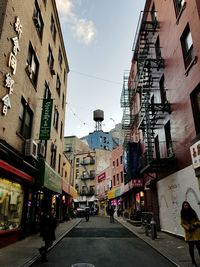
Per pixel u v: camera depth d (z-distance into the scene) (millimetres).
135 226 20469
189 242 7121
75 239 13156
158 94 17438
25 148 12570
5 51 10234
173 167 14070
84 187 61281
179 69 13453
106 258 8336
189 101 12016
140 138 25172
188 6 12359
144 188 22891
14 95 11328
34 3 15062
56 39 22281
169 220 14625
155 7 18609
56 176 18516
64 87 27188
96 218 36656
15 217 11758
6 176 10328
